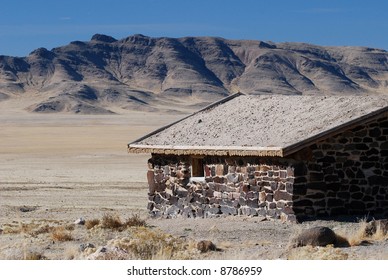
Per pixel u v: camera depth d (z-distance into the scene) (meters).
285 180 37.81
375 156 39.03
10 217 47.19
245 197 39.81
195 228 37.28
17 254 28.02
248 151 38.66
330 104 41.25
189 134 44.16
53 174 80.94
